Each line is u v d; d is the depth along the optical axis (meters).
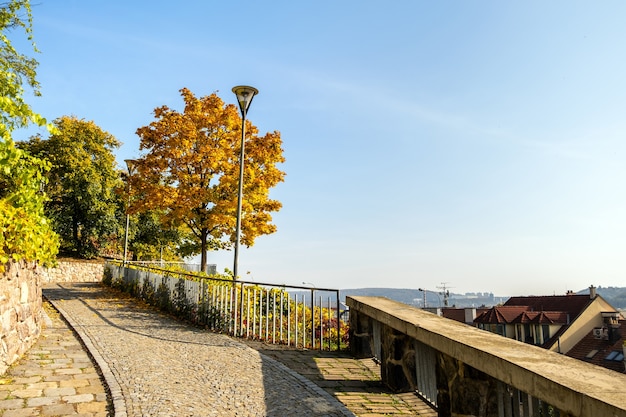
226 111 21.05
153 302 15.39
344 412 5.48
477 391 4.37
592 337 37.50
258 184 20.44
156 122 20.72
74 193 30.78
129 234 34.44
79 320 11.19
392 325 6.37
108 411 5.25
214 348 8.73
